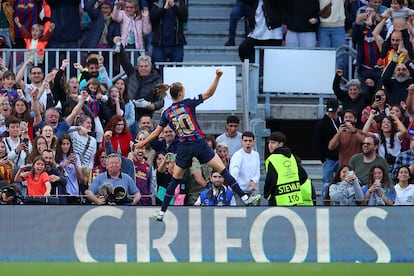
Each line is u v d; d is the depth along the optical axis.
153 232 37.62
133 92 47.22
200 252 37.69
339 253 37.78
